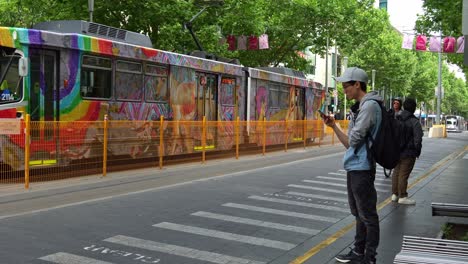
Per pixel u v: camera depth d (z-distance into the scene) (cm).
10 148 1047
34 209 836
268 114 2241
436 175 1509
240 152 1881
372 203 546
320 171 1496
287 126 2244
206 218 816
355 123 548
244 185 1172
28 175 1040
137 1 2066
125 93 1391
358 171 541
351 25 3378
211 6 2469
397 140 539
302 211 903
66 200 922
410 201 1011
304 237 722
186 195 1016
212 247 654
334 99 4850
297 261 605
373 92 549
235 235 719
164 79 1553
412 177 1452
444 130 4547
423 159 2055
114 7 2084
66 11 2125
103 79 1320
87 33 1319
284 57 3609
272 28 3259
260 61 3494
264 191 1099
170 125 1491
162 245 653
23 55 1119
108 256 596
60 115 1197
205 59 1758
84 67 1261
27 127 1037
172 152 1503
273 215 861
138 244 652
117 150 1305
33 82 1143
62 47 1197
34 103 1145
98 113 1301
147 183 1158
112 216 804
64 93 1205
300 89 2634
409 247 486
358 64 5847
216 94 1850
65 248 620
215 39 2466
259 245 672
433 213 679
